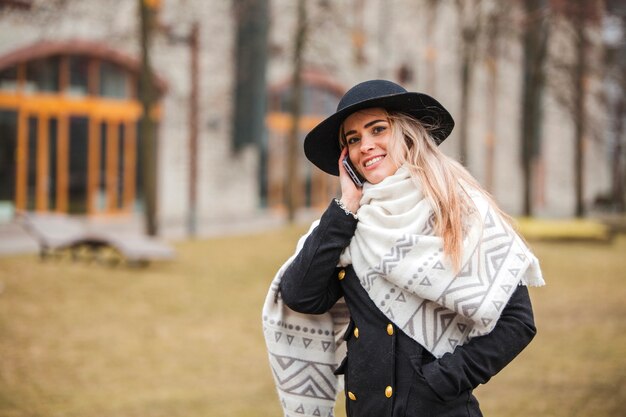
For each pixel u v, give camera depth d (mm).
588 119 21141
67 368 6496
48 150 19359
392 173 2266
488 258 2107
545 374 6379
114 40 19797
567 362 6789
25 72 18828
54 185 19516
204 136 21938
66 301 9125
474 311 2029
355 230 2217
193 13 20875
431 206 2143
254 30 22250
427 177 2168
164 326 8227
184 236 16500
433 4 21203
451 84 28453
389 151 2258
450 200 2123
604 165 38906
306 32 18984
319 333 2406
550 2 17219
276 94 24438
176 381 6227
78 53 19484
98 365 6637
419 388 2080
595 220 25000
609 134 26469
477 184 2273
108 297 9492
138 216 21125
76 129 19844
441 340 2102
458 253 2055
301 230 17156
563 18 18547
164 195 21422
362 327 2176
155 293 9883
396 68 26594
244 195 23266
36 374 6277
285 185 24922
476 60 18312
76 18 19141
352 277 2229
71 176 19812
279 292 2369
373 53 25969
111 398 5664
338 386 2457
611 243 18156
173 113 21375
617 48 20812
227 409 5418
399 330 2131
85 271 11133
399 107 2297
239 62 22359
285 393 2406
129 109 20844
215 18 21875
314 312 2287
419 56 27359
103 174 20438
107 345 7332
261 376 6461
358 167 2336
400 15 26359
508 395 5719
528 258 2145
